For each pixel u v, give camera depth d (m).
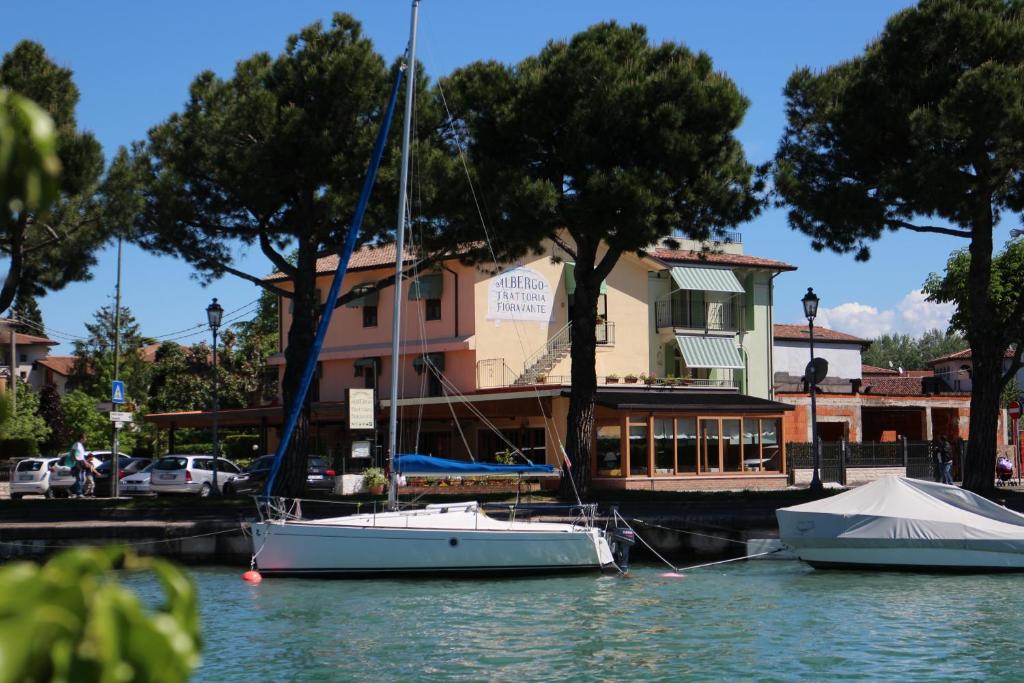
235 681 15.23
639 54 33.78
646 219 31.06
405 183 27.81
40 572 1.67
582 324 34.31
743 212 33.31
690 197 32.16
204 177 32.56
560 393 43.16
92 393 70.81
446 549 24.84
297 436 33.69
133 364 69.25
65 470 44.09
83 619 1.64
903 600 21.97
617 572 26.02
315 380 53.97
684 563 28.67
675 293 52.84
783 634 18.47
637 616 20.22
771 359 55.72
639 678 15.44
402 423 49.69
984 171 31.84
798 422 55.75
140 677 1.68
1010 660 16.39
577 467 33.91
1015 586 23.83
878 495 26.72
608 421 43.94
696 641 17.94
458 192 31.25
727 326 53.91
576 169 32.66
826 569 26.72
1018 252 42.25
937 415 60.31
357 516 25.39
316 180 32.06
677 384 49.88
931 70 31.91
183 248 32.84
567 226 33.56
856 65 34.56
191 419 52.66
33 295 35.31
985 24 31.19
